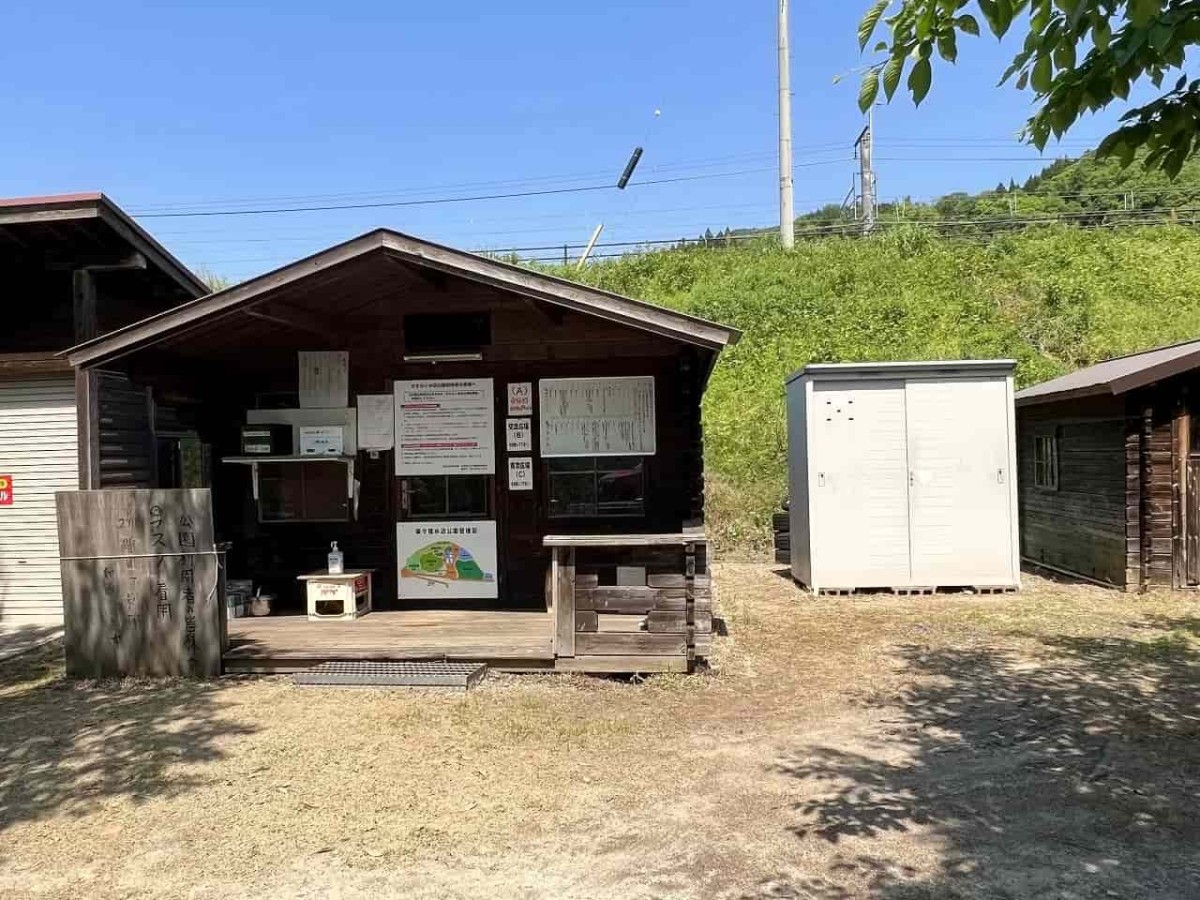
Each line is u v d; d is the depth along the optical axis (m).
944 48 2.76
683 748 4.70
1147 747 4.66
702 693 5.69
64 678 6.27
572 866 3.42
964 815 3.84
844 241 22.73
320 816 3.89
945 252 20.83
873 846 3.55
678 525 7.64
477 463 7.81
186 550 6.12
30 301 9.10
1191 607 8.32
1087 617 7.99
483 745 4.75
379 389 7.88
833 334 16.84
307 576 7.35
